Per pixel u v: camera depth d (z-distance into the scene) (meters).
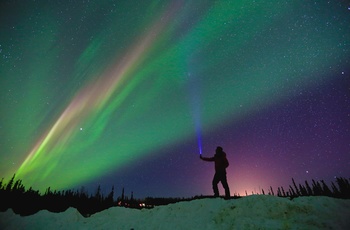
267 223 5.33
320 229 4.86
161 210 7.42
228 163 8.16
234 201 6.60
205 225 6.04
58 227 7.49
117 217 7.65
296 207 5.65
